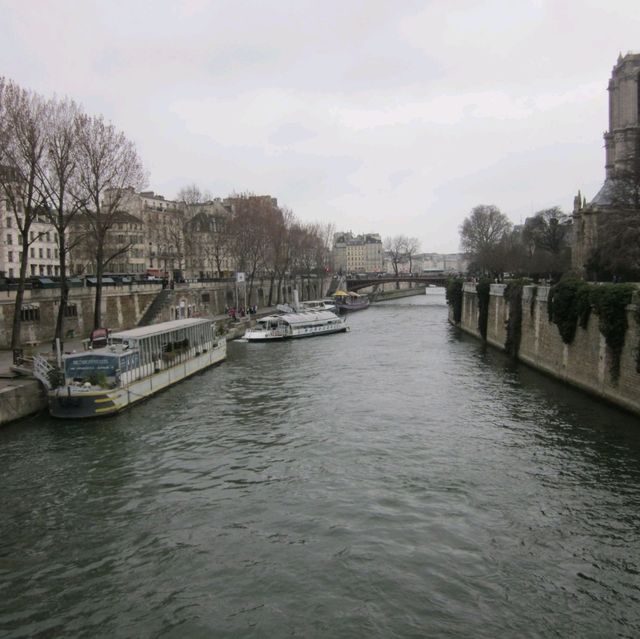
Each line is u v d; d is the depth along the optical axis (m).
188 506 20.81
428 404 34.25
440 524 19.17
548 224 108.75
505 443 26.80
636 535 18.34
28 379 33.06
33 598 15.62
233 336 70.38
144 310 67.38
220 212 121.44
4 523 19.66
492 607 14.93
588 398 34.97
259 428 29.86
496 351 56.75
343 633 14.04
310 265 135.50
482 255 118.31
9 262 84.19
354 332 77.69
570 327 37.72
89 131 43.62
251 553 17.62
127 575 16.59
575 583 15.91
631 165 55.62
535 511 20.00
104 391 31.38
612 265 50.00
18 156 39.19
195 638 14.01
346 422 30.72
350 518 19.70
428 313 112.25
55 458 25.58
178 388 40.19
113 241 93.38
